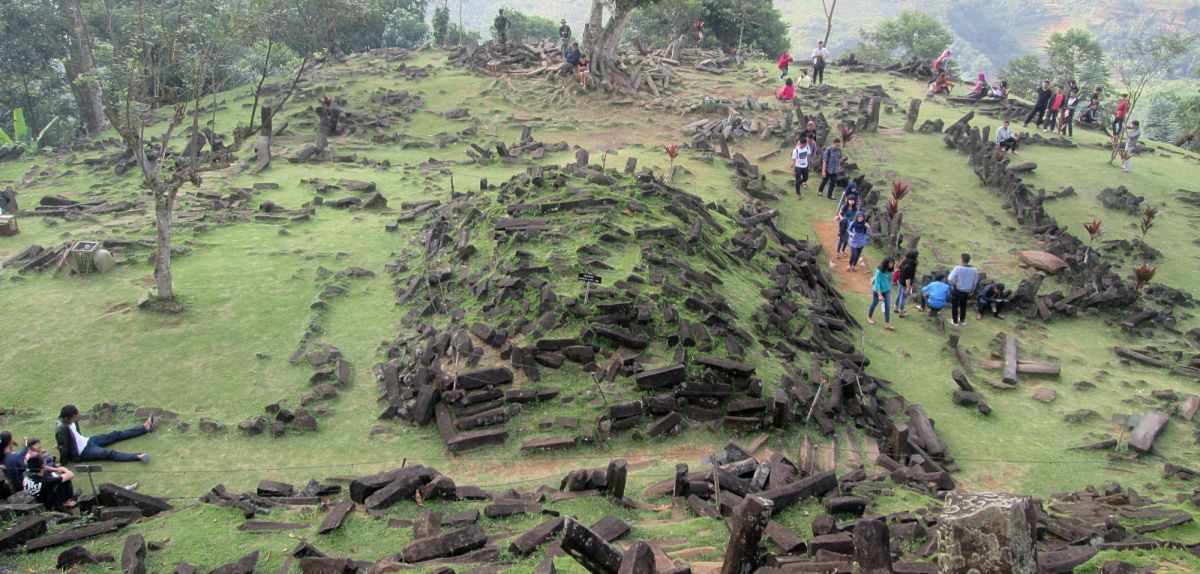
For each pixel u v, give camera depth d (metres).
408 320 16.59
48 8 39.22
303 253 19.91
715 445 12.56
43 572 7.87
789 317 17.03
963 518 4.53
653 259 16.52
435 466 11.92
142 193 24.83
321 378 14.39
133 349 15.20
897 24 83.38
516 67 39.47
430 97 36.34
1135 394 16.84
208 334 15.87
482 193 22.73
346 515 9.09
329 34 40.81
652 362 13.70
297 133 32.19
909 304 21.33
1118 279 22.30
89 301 17.03
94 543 8.64
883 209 26.50
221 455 12.28
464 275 17.02
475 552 7.80
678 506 9.79
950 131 32.31
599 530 8.35
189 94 18.31
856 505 9.41
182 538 8.68
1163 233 25.91
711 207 22.69
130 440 12.57
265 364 14.93
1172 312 21.38
